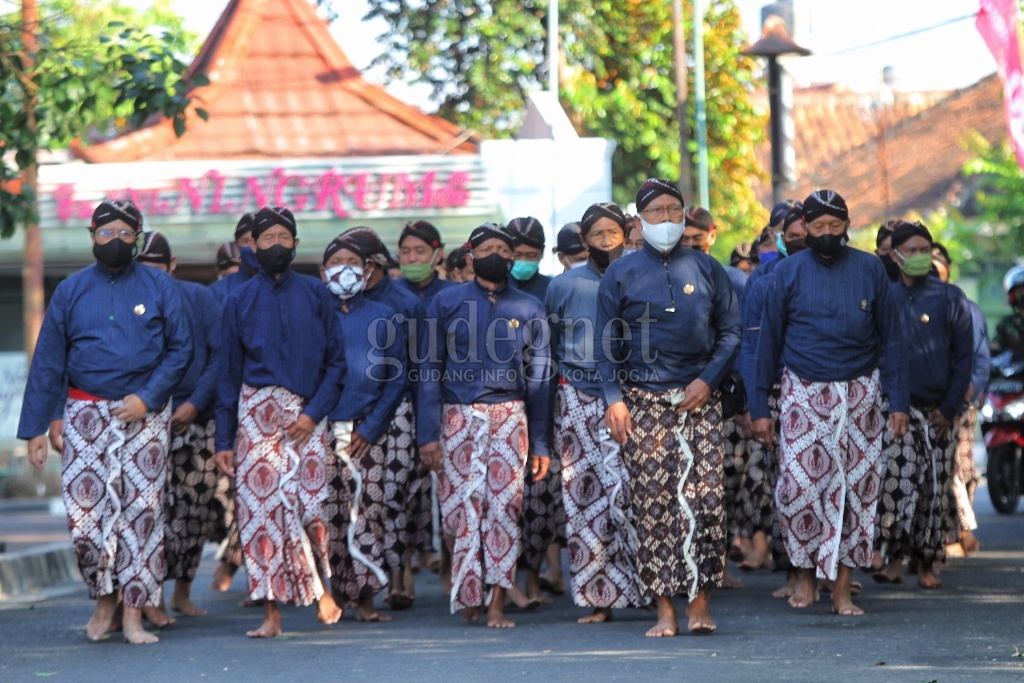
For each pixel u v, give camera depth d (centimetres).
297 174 3105
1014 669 909
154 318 1121
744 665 942
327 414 1141
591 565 1164
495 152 3072
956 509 1359
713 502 1075
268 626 1131
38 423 1113
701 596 1083
